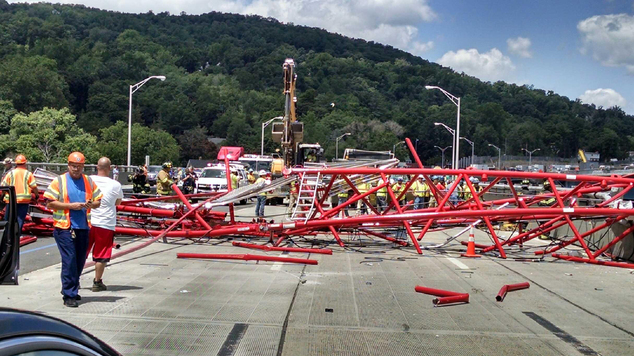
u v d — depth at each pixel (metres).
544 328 7.29
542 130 133.88
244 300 8.34
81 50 139.12
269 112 133.88
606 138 130.62
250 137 127.75
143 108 126.31
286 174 13.80
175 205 16.27
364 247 14.21
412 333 6.93
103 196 8.42
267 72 187.00
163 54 183.00
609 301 8.90
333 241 14.95
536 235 13.77
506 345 6.55
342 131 128.12
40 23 165.25
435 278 10.42
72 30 196.25
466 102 171.62
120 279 9.59
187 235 13.64
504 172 12.65
